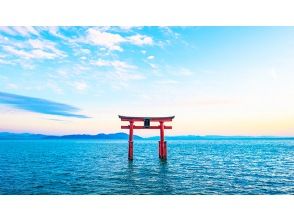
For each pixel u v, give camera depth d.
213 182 23.56
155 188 21.06
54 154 63.50
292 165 38.22
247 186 21.94
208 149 87.81
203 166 35.78
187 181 23.92
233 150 81.19
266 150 80.00
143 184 22.59
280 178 26.02
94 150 83.38
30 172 30.64
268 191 20.23
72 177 26.53
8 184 23.17
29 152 71.94
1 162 43.19
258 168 34.22
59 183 23.41
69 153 67.44
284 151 74.88
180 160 44.94
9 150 82.75
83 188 21.22
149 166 34.81
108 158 50.41
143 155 57.75
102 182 23.64
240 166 36.38
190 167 34.34
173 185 22.16
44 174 28.86
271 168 34.34
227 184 22.73
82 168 34.00
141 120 31.44
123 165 36.97
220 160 45.81
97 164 38.78
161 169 31.78
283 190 20.58
